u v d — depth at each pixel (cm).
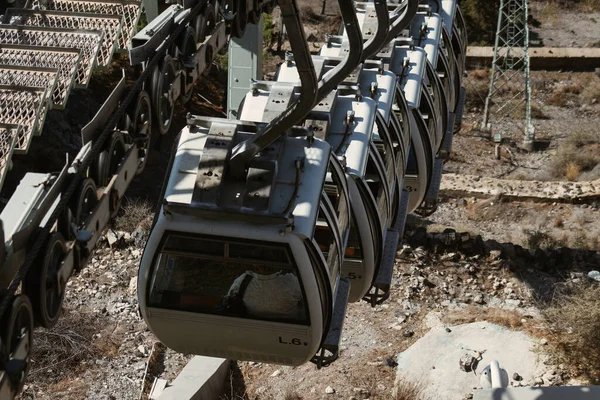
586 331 1177
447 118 1358
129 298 1300
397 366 1188
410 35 1280
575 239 1800
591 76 2986
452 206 1995
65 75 829
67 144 1694
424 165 1126
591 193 1997
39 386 1112
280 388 1150
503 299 1350
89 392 1111
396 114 1041
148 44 761
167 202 616
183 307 654
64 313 1238
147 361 1173
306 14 3388
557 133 2611
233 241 620
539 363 1181
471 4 3394
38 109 764
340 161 782
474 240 1451
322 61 959
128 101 690
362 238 835
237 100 1745
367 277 866
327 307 672
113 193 663
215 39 935
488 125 2606
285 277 630
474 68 3073
